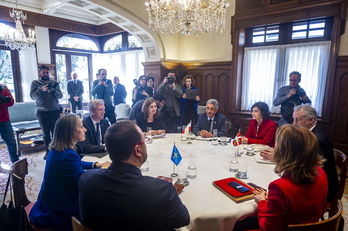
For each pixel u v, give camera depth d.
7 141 3.41
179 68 5.49
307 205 1.03
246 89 4.75
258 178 1.53
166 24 2.72
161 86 4.20
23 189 1.46
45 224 1.37
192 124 3.50
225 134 2.81
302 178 1.03
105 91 4.95
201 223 1.14
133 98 4.80
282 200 1.01
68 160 1.38
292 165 1.03
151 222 0.88
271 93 4.45
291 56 4.16
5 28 5.58
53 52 6.50
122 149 0.95
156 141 2.47
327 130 3.87
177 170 1.67
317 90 3.96
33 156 3.99
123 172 0.94
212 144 2.34
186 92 4.05
